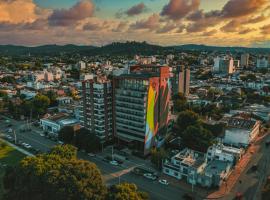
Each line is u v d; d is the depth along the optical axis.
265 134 161.00
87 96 145.88
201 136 133.12
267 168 117.44
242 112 184.12
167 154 127.00
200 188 102.69
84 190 77.31
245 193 98.38
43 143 153.00
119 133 147.00
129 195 78.12
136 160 129.50
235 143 142.88
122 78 139.00
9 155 134.38
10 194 86.75
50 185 79.12
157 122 142.38
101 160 129.00
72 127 147.25
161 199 95.62
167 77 148.88
